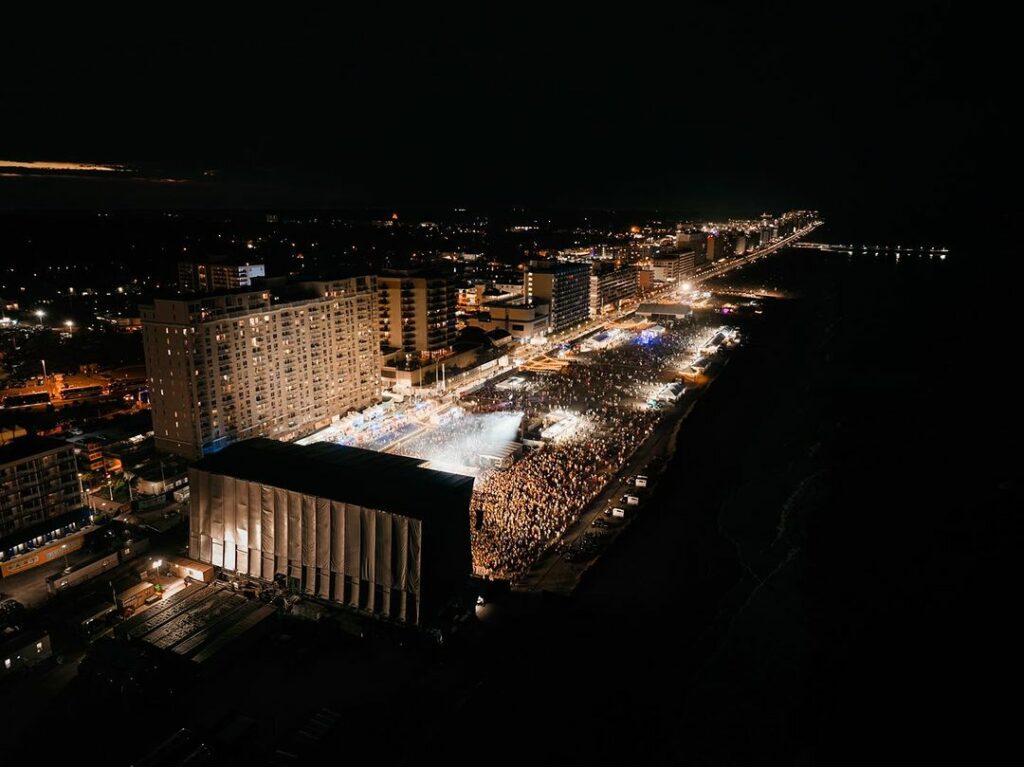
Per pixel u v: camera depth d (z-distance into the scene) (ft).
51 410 634.02
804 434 618.03
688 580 384.68
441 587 336.08
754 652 333.21
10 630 302.45
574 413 654.53
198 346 479.00
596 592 366.84
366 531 327.06
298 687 287.48
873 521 456.04
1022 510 458.09
